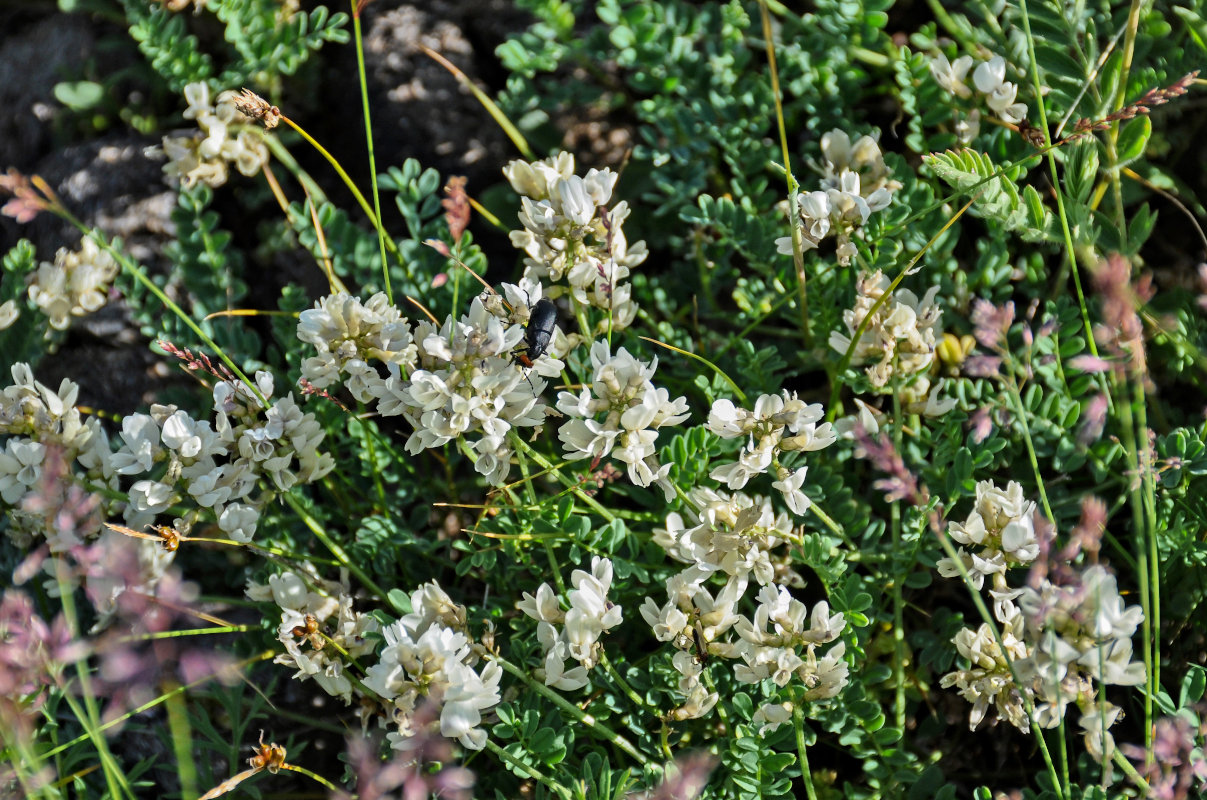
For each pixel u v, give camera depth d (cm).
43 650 70
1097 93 77
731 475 71
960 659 74
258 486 76
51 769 73
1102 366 69
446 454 77
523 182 73
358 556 76
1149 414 77
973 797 74
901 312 73
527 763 71
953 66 77
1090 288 79
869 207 73
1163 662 75
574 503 75
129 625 73
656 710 72
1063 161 75
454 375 70
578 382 76
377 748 73
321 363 71
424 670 69
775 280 77
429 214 78
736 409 70
